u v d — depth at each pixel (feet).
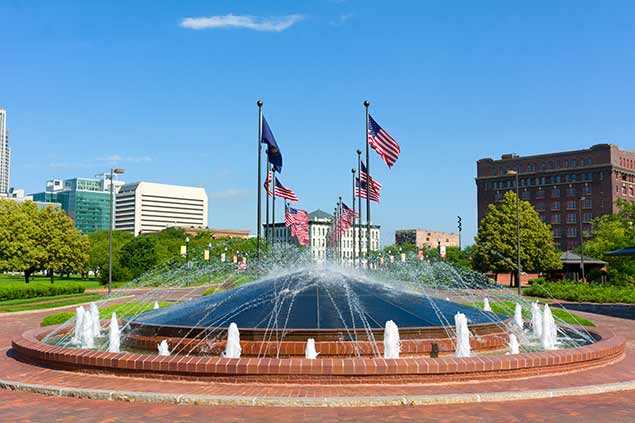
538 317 70.18
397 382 39.09
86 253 241.76
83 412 33.47
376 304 58.70
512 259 238.27
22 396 38.04
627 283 176.76
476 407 34.35
